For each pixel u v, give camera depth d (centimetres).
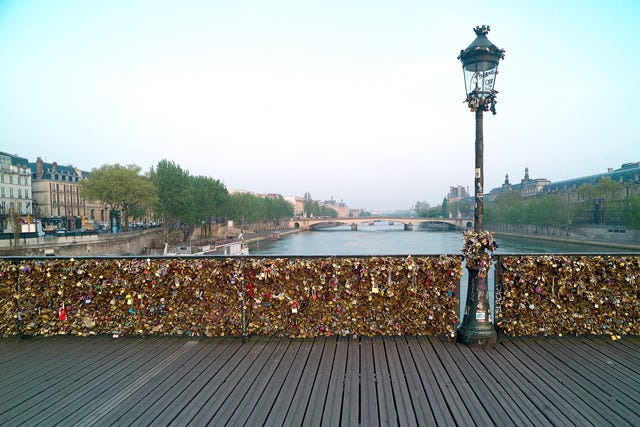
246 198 9894
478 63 659
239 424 427
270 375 547
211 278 696
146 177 6450
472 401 469
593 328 673
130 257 719
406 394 488
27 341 706
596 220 8525
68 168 9706
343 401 473
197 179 7381
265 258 687
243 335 686
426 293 671
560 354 610
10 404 479
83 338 716
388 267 668
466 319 665
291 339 688
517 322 681
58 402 483
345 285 675
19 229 3734
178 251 5750
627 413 440
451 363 579
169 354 633
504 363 577
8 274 724
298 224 14075
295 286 683
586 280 671
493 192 18638
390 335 689
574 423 421
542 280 672
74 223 8538
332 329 683
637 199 6175
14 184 7531
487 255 644
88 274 715
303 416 442
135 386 522
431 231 14350
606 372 545
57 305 722
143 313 713
